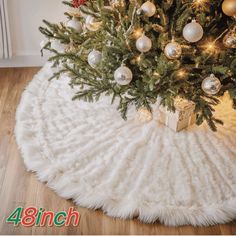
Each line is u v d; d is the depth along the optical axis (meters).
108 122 2.11
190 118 2.03
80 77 1.83
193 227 1.67
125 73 1.60
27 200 1.78
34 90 2.33
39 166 1.88
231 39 1.61
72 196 1.77
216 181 1.81
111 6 1.75
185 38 1.59
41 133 2.05
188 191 1.77
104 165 1.89
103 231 1.67
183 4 1.68
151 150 1.95
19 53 2.56
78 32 1.84
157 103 2.12
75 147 1.98
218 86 1.59
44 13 2.42
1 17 2.32
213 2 1.66
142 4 1.66
